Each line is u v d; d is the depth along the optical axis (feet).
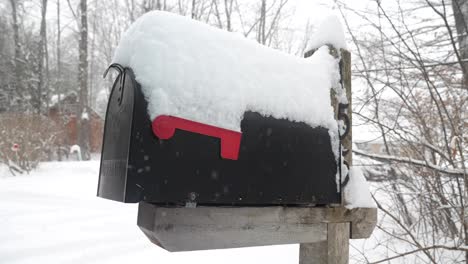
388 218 9.87
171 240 3.38
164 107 3.15
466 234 7.45
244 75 3.76
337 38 5.11
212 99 3.45
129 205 16.08
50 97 71.31
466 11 10.13
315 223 4.51
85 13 43.70
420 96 9.62
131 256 10.15
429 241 9.07
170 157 3.20
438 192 8.05
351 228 4.90
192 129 3.30
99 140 62.28
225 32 3.88
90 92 75.46
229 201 3.51
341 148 4.58
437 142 9.21
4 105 63.98
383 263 8.95
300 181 4.08
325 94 4.57
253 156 3.69
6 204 15.52
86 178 23.97
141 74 3.23
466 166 8.70
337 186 4.46
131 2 36.68
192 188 3.29
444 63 9.35
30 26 69.10
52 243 10.84
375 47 9.39
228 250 10.75
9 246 10.41
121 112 3.43
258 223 3.98
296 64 4.42
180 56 3.38
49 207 15.17
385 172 10.03
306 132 4.19
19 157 27.32
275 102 3.93
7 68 65.67
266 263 9.75
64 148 49.67
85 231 12.07
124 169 3.20
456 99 9.59
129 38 3.51
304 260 4.92
